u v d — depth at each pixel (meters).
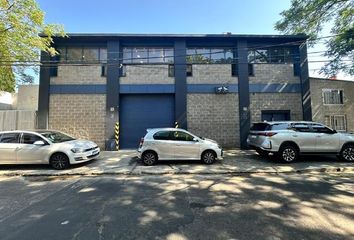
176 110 16.23
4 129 15.84
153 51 16.86
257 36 16.56
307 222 4.79
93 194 6.91
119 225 4.71
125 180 8.62
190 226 4.64
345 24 17.72
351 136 11.62
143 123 16.53
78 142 11.27
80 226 4.69
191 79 16.56
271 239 4.10
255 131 12.44
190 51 17.03
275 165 10.80
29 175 9.58
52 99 16.14
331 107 17.30
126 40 16.62
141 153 11.09
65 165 10.39
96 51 16.69
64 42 16.48
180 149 11.15
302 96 16.80
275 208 5.59
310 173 9.54
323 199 6.22
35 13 13.70
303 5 18.56
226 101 16.53
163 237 4.20
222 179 8.59
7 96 22.20
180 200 6.25
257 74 16.81
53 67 16.41
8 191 7.38
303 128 11.50
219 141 16.27
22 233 4.41
